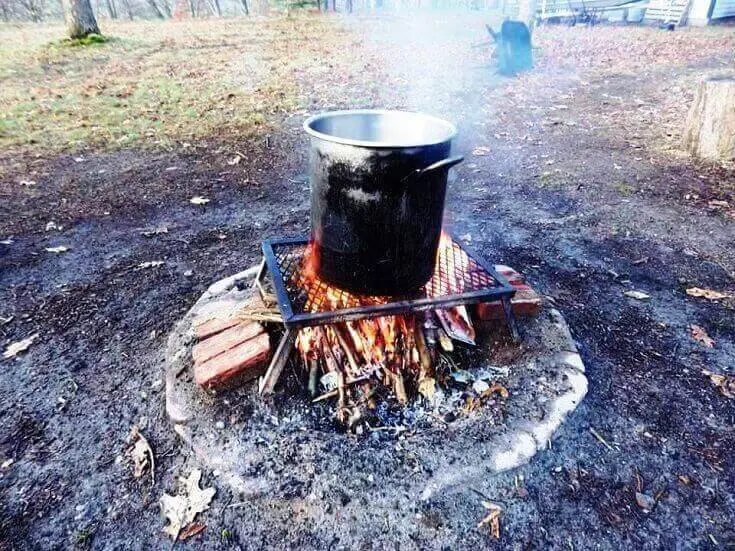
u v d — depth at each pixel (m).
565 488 1.72
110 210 3.92
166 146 5.30
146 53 10.01
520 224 3.65
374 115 1.99
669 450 1.87
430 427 1.86
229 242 3.44
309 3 19.11
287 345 1.86
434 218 1.72
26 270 3.08
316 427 1.86
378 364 2.03
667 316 2.64
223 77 8.04
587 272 3.04
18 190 4.24
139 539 1.58
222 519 1.62
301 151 5.17
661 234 3.47
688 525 1.63
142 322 2.59
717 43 10.00
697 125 4.71
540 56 9.53
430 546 1.54
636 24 13.52
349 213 1.63
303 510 1.61
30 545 1.57
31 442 1.91
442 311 2.15
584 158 4.90
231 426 1.83
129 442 1.89
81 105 6.52
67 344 2.43
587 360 2.30
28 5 24.80
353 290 1.79
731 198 3.93
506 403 1.92
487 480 1.71
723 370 2.26
